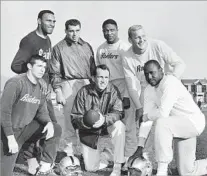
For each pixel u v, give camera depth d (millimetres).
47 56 3293
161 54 3170
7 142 2611
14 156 2654
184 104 2795
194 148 2836
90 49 3439
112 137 2895
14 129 2691
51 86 3326
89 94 3037
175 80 2795
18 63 3178
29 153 2863
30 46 3197
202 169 2834
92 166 3012
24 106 2680
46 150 2803
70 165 2764
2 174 2621
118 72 3398
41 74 2709
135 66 3219
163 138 2697
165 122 2715
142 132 2836
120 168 2869
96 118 2861
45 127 2732
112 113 2924
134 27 3078
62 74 3352
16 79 2648
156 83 2801
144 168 2736
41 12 3275
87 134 2990
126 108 3238
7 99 2570
